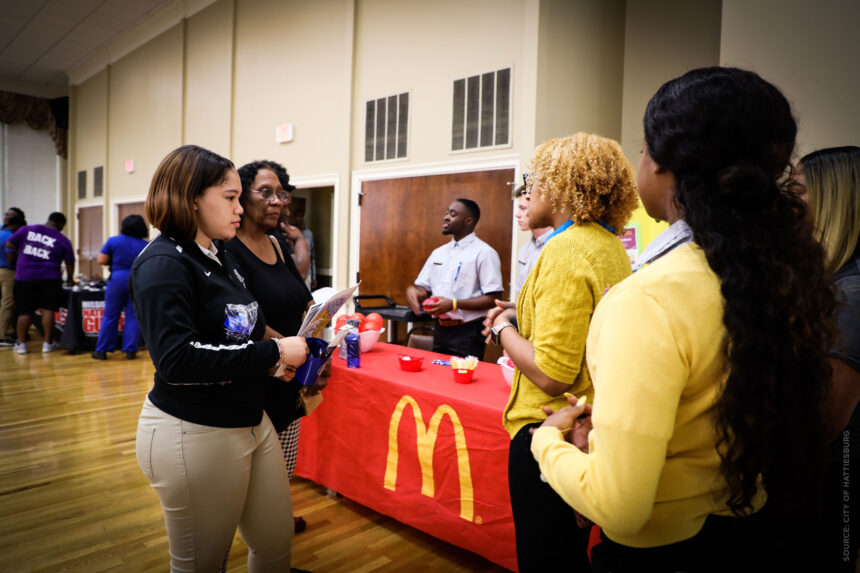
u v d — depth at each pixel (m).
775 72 2.69
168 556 1.95
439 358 2.45
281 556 1.36
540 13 3.40
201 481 1.15
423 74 4.16
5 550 1.96
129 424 3.41
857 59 2.48
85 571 1.84
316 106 5.04
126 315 5.39
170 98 6.88
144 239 5.54
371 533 2.10
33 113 9.19
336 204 4.86
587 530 1.04
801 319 0.56
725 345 0.57
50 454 2.91
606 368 0.61
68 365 5.03
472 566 1.88
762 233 0.58
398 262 4.41
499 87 3.67
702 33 3.68
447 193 4.04
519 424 1.16
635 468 0.57
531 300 1.13
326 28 4.93
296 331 1.76
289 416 1.68
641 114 4.00
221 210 1.20
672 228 0.69
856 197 1.06
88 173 8.98
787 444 0.56
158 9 6.72
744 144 0.60
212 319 1.17
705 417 0.61
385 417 2.05
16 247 5.67
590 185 1.06
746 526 0.65
